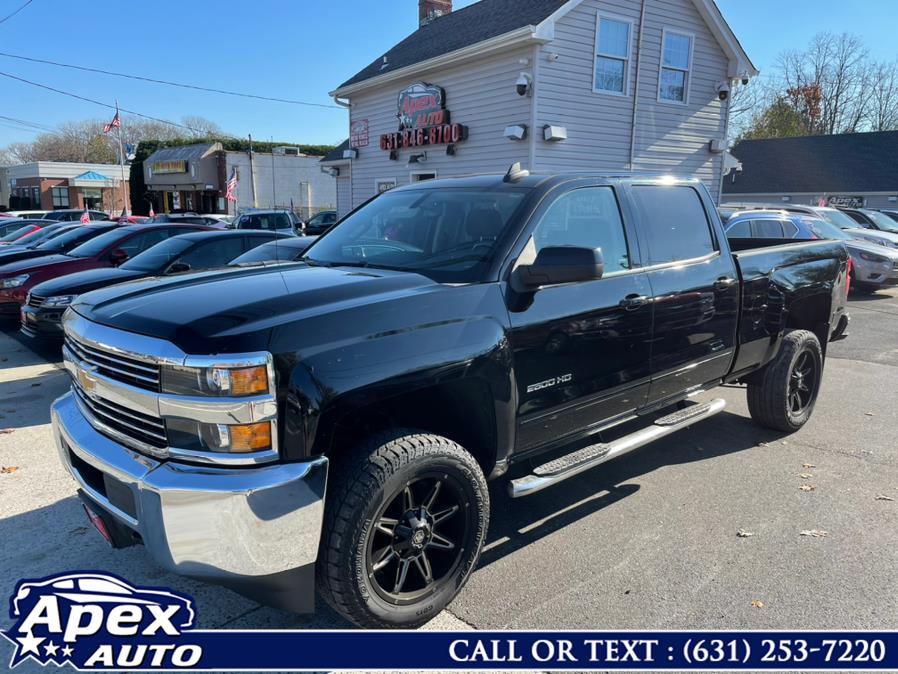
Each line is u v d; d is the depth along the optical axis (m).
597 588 3.07
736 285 4.31
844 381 6.98
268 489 2.24
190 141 42.56
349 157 19.22
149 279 3.19
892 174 31.95
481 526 2.89
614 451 3.53
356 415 2.86
